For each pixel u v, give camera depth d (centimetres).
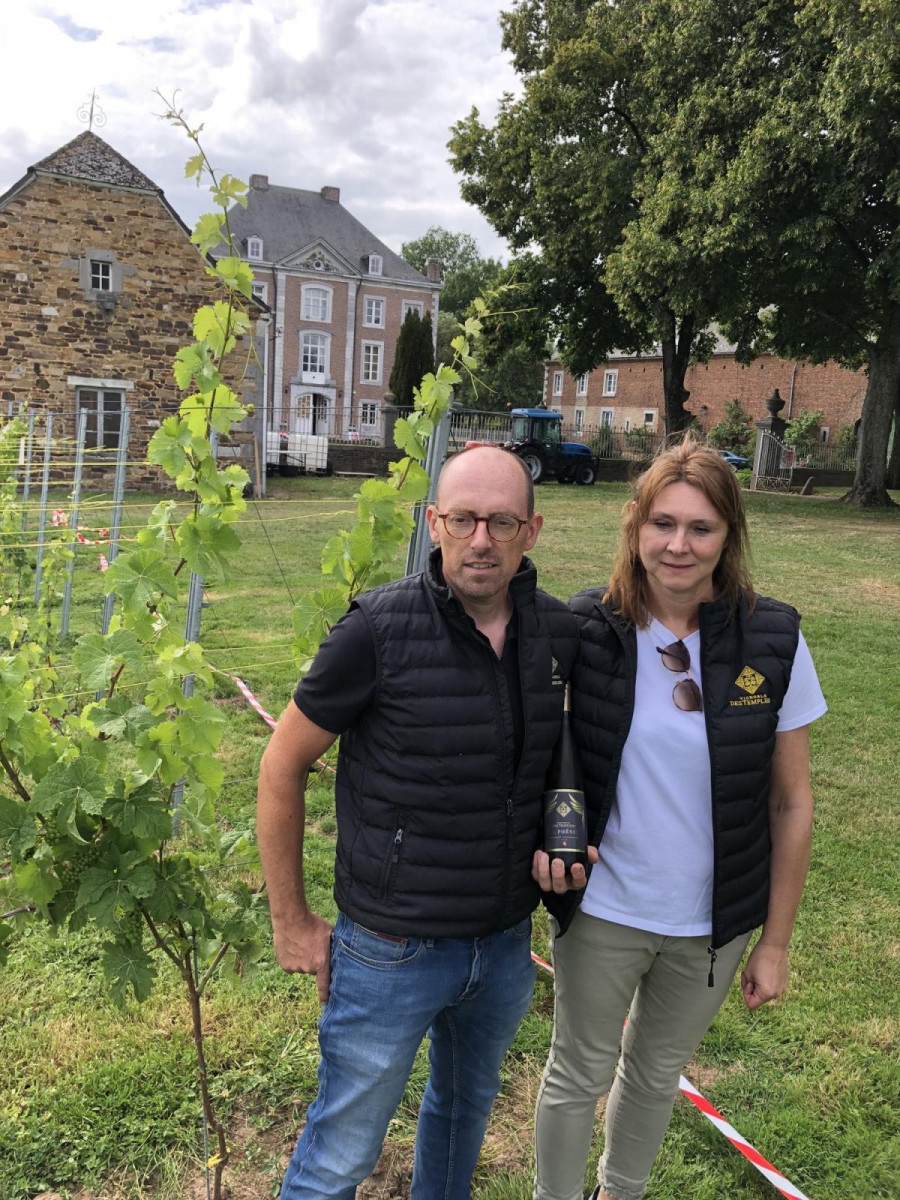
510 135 2231
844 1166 232
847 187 1545
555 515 1662
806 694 179
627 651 174
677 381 2386
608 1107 204
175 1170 221
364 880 160
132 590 185
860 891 372
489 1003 174
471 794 156
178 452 189
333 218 4903
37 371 1825
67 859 180
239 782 437
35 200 1781
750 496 2180
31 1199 212
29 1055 256
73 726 199
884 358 1945
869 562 1218
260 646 675
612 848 177
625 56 2070
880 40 1372
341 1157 164
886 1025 287
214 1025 271
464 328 235
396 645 155
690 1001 183
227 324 196
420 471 220
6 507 643
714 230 1656
